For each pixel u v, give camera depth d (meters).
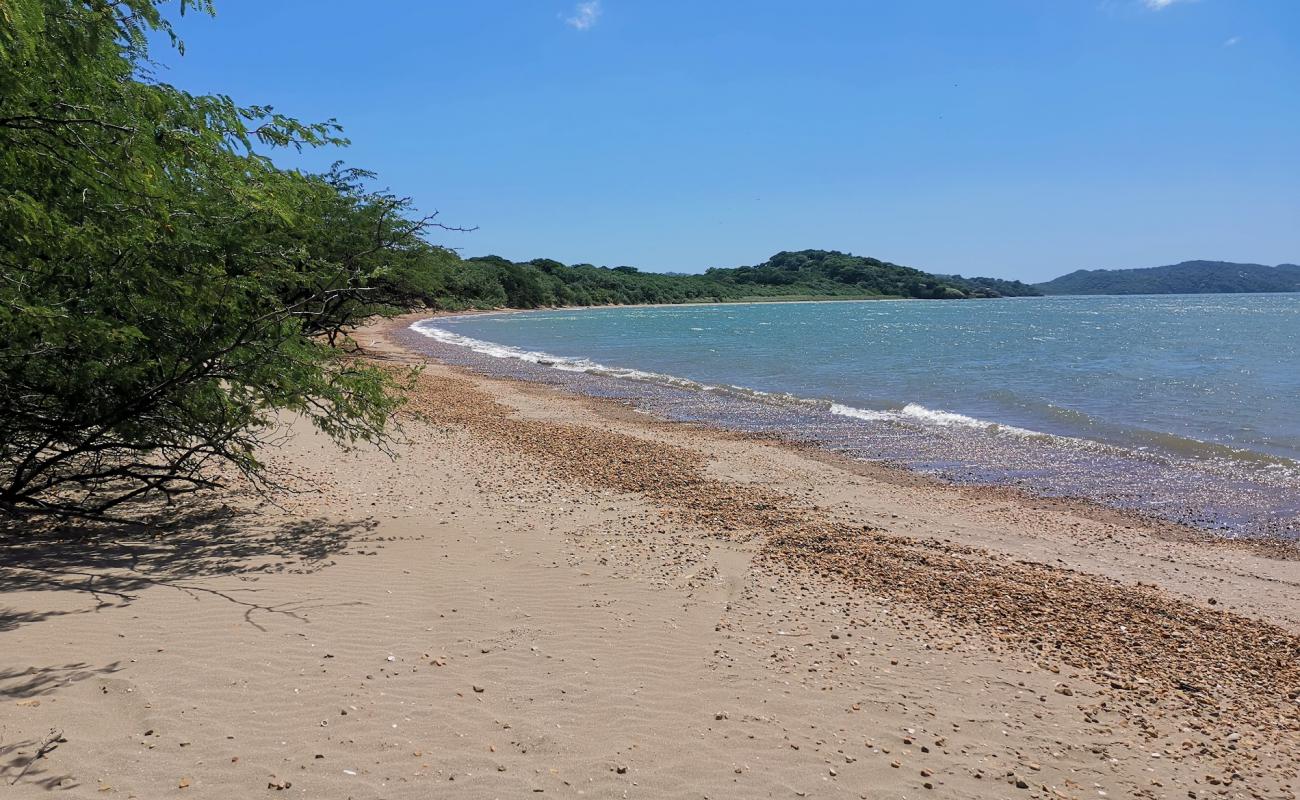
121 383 7.16
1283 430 16.02
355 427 8.99
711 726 4.34
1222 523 9.78
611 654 5.24
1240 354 34.81
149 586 5.96
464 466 11.81
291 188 7.91
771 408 19.67
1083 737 4.48
